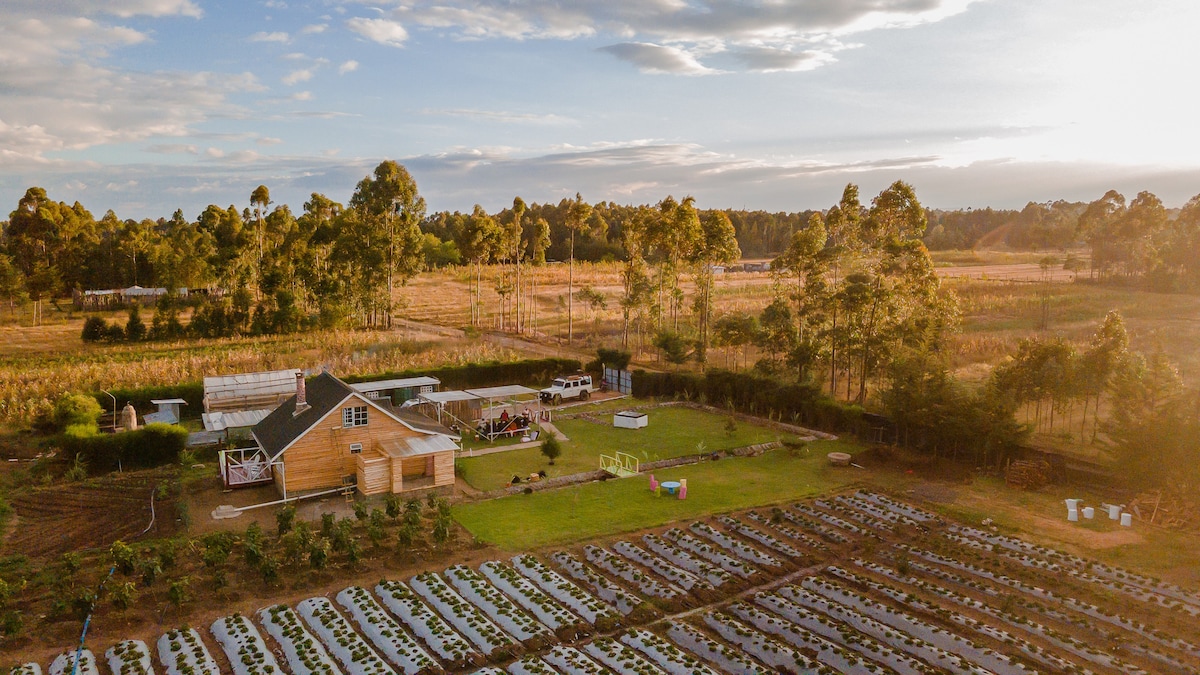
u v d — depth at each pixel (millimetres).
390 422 38344
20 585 25172
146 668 21156
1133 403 38625
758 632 23922
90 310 106438
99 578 26328
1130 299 90250
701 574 28188
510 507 35062
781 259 58750
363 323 92688
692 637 23172
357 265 91750
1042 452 39562
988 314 85562
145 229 151000
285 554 28609
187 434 42156
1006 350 65750
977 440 40938
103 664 21453
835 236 61062
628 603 25531
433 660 21797
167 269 114438
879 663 22172
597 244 165500
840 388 59500
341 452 37156
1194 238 95562
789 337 57062
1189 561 29172
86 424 42250
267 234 118000
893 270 55406
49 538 30516
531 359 66312
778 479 39906
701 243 68938
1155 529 32500
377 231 90938
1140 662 22359
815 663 21875
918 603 25641
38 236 119000
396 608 24875
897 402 44844
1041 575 28109
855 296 51781
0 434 44938
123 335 80375
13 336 82750
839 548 30969
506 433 47656
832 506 35656
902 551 30484
